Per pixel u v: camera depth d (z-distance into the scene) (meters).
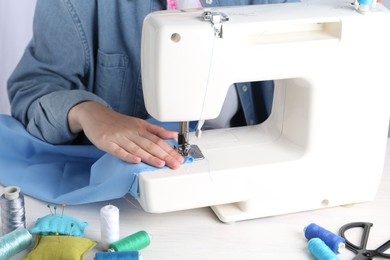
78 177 1.71
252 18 1.41
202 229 1.49
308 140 1.53
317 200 1.57
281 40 1.45
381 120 1.55
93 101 1.73
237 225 1.51
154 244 1.43
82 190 1.55
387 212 1.58
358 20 1.47
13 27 2.60
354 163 1.56
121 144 1.52
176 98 1.39
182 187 1.45
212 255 1.39
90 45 1.94
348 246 1.41
